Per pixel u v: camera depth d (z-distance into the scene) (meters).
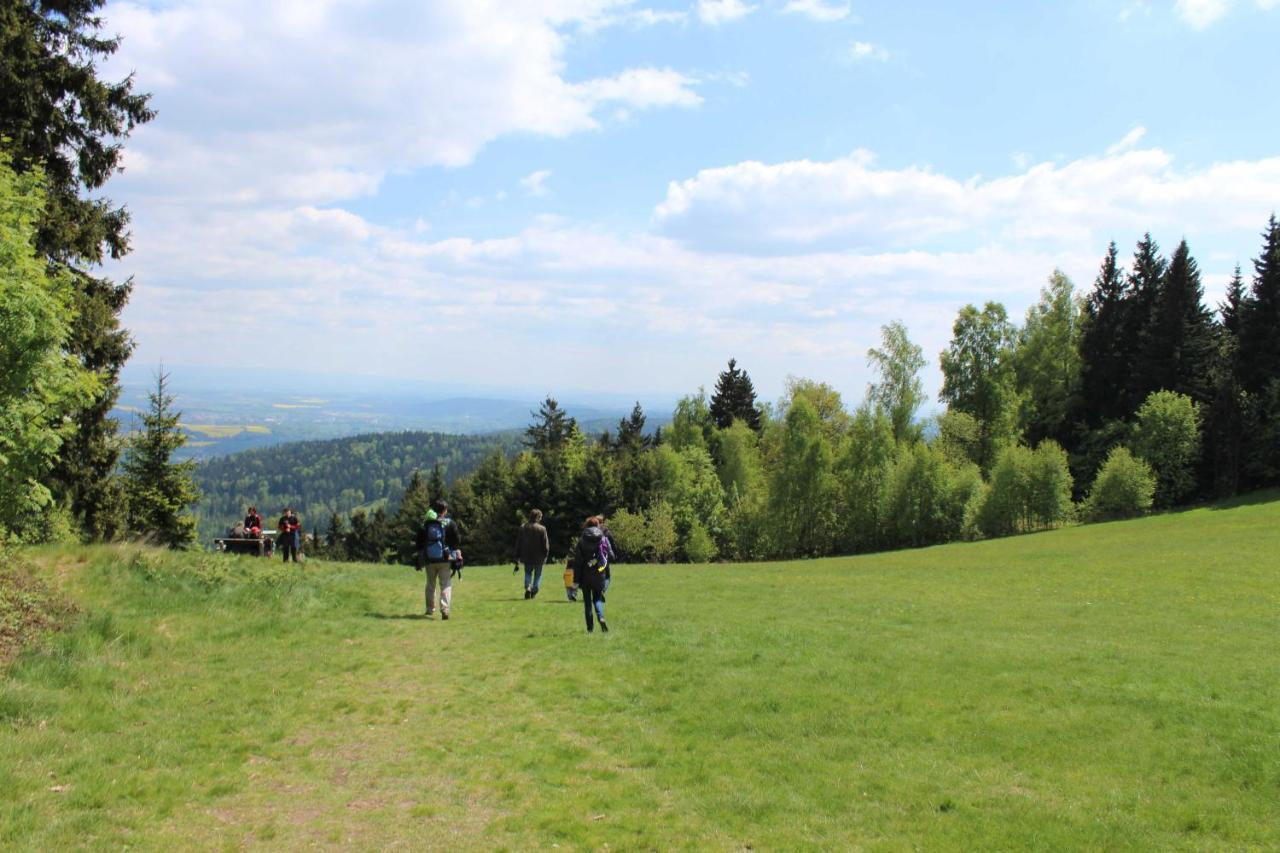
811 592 22.52
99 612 11.09
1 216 12.16
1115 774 7.20
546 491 67.94
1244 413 62.81
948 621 16.62
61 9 19.69
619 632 14.12
